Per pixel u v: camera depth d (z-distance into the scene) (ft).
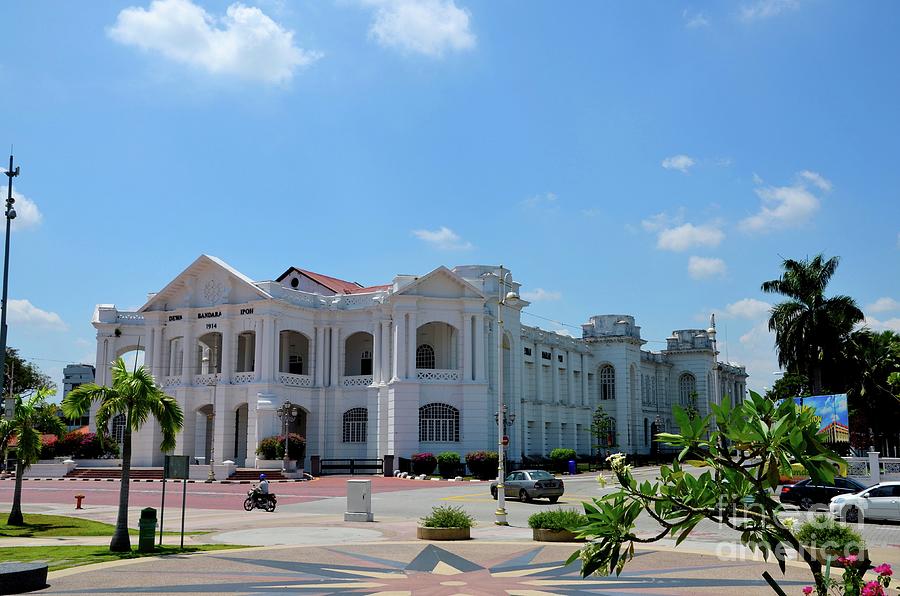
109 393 79.36
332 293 241.35
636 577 59.47
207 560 69.77
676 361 360.28
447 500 140.36
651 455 307.37
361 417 222.89
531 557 70.13
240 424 228.43
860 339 201.98
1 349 107.76
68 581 59.57
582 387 300.81
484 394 214.69
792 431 28.07
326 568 64.95
